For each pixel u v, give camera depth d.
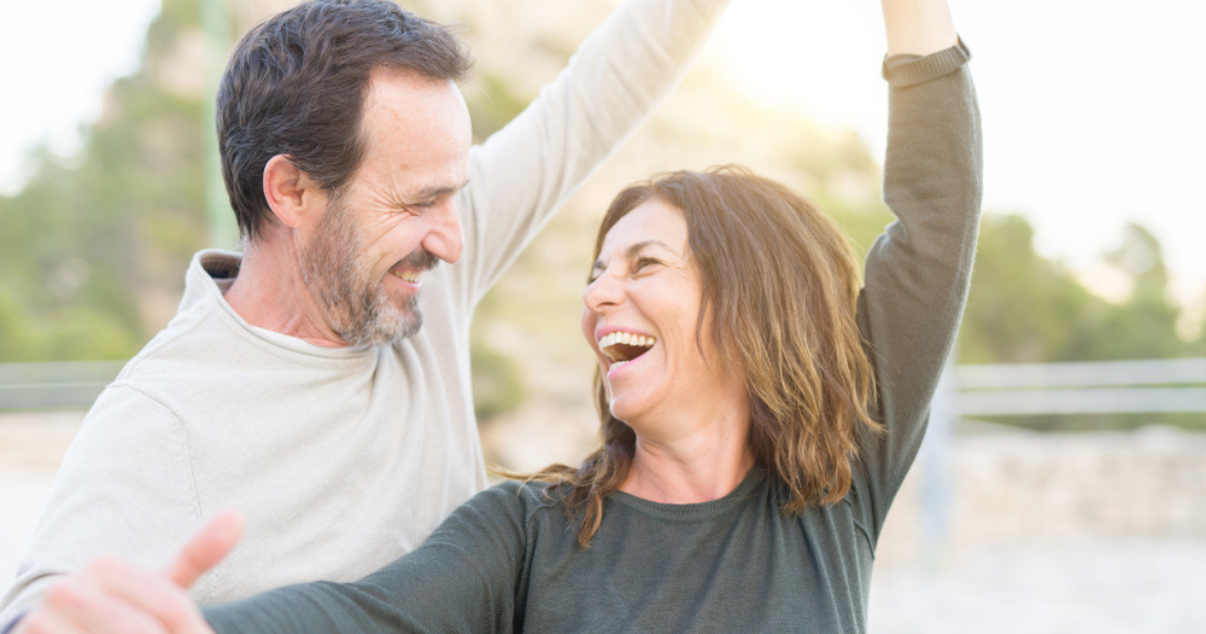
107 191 16.42
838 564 1.18
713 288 1.21
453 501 1.32
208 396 1.12
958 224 1.26
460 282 1.47
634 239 1.24
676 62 1.57
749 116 11.65
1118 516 6.98
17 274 16.23
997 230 14.25
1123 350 13.47
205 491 1.09
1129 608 4.93
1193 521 6.98
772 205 1.30
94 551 0.98
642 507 1.20
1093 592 5.30
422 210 1.21
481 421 9.20
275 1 8.17
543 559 1.17
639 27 1.56
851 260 1.39
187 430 1.09
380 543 1.19
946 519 5.88
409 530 1.23
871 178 12.04
